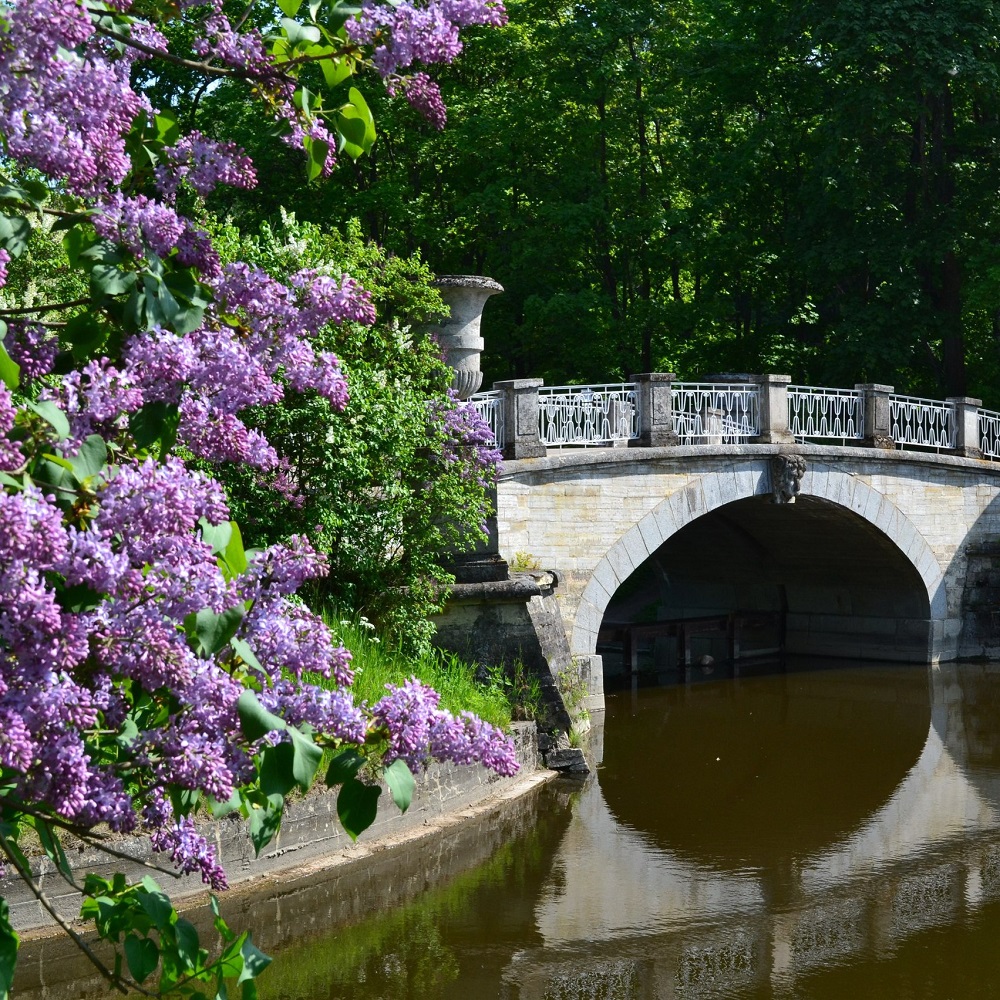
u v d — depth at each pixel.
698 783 16.02
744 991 9.37
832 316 32.78
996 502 26.34
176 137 3.72
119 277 3.30
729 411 22.09
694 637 29.31
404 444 14.20
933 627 25.73
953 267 29.86
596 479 19.92
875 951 10.31
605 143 30.08
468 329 16.70
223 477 12.79
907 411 24.84
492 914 10.89
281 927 10.32
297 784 3.03
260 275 3.66
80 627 2.81
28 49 2.89
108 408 3.15
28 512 2.64
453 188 30.73
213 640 2.98
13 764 2.65
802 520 25.02
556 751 16.38
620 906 11.23
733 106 31.89
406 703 3.36
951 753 17.94
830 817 14.45
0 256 3.16
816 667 26.05
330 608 14.11
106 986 8.76
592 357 30.19
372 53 3.59
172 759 3.03
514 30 28.89
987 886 12.01
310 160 3.66
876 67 27.86
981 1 27.33
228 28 3.72
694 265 31.66
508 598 16.55
